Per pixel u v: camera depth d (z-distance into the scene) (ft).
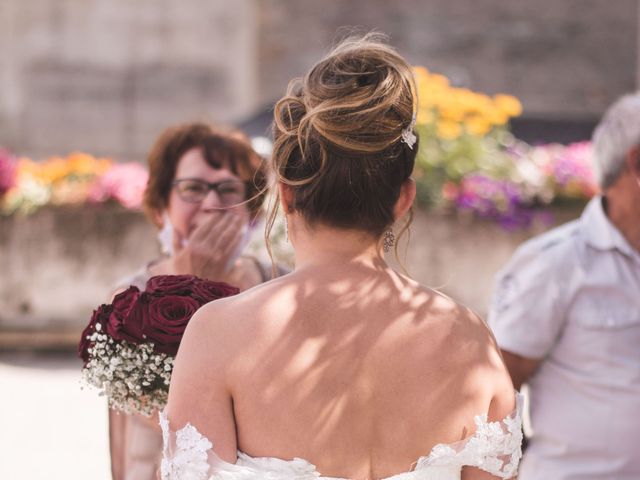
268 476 5.67
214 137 10.02
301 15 51.06
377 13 51.52
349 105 5.86
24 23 49.37
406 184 6.18
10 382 25.45
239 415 5.82
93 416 22.35
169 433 5.86
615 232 9.83
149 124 50.47
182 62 50.44
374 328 5.93
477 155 28.78
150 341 7.12
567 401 9.91
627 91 53.01
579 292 9.81
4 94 49.44
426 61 51.98
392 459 5.83
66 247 30.25
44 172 31.22
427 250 28.40
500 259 28.53
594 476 9.79
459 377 5.95
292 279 6.06
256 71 50.88
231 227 8.89
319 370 5.81
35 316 30.22
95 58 50.01
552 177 28.78
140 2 50.08
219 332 5.92
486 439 5.93
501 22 52.24
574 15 52.42
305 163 6.01
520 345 9.93
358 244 6.12
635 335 9.74
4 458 19.11
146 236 30.30
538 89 52.49
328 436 5.76
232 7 50.60
